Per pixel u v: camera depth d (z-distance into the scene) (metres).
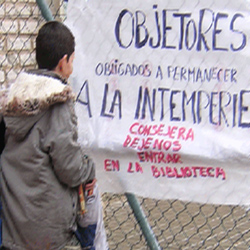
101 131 3.29
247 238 5.12
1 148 3.05
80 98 3.33
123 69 3.22
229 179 3.07
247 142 3.00
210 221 5.42
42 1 3.43
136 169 3.24
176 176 3.16
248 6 2.94
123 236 4.89
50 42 2.99
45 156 2.81
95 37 3.27
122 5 3.19
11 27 4.72
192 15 3.04
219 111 3.04
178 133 3.12
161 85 3.14
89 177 2.98
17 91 2.83
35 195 2.82
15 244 2.92
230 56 3.00
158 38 3.12
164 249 4.88
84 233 3.12
